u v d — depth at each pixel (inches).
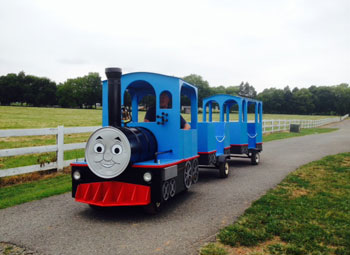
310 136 1007.6
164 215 204.5
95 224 187.3
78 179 205.8
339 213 202.7
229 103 436.8
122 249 150.8
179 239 163.0
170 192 207.8
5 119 1728.6
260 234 166.1
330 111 5723.4
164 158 225.8
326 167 383.6
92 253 146.4
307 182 300.4
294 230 173.2
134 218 199.0
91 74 5241.1
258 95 5895.7
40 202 235.9
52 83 5241.1
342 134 1121.4
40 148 333.1
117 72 198.8
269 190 269.6
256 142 446.0
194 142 259.1
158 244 156.6
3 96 4847.4
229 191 272.7
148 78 229.3
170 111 224.8
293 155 527.2
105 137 189.5
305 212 204.5
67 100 5036.9
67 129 364.2
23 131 317.1
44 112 2723.9
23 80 5088.6
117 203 190.5
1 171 290.7
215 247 151.4
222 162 327.9
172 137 224.7
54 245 155.6
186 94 274.2
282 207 215.6
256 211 207.5
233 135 408.5
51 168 344.8
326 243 158.1
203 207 223.0
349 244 156.0
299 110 5585.6
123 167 185.9
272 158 494.9
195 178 260.5
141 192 190.5
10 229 177.9
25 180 315.3
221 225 184.1
